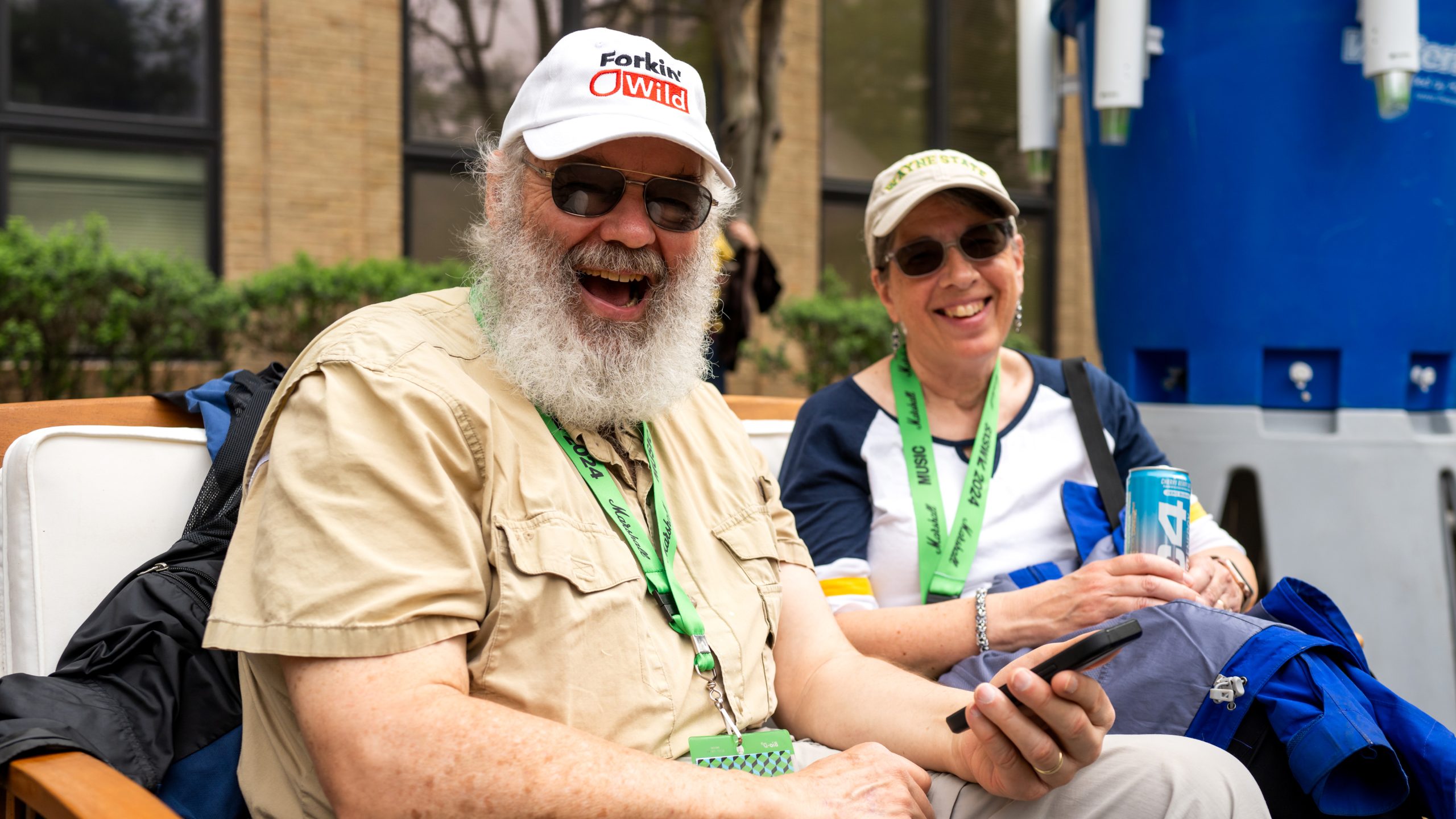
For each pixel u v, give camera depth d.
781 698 1.99
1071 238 10.61
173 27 8.00
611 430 1.87
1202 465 3.20
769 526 2.00
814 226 9.63
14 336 6.58
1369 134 3.00
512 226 1.83
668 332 1.88
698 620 1.75
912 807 1.62
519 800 1.35
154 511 1.89
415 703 1.37
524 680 1.53
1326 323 3.07
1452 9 3.01
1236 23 3.06
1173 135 3.19
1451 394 3.24
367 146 8.25
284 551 1.43
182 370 7.27
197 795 1.63
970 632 2.15
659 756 1.61
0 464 1.95
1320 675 1.77
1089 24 3.32
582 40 1.84
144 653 1.67
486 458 1.59
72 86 7.82
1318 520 3.09
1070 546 2.45
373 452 1.48
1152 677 1.86
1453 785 1.71
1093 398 2.56
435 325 1.76
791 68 9.45
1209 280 3.17
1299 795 1.78
